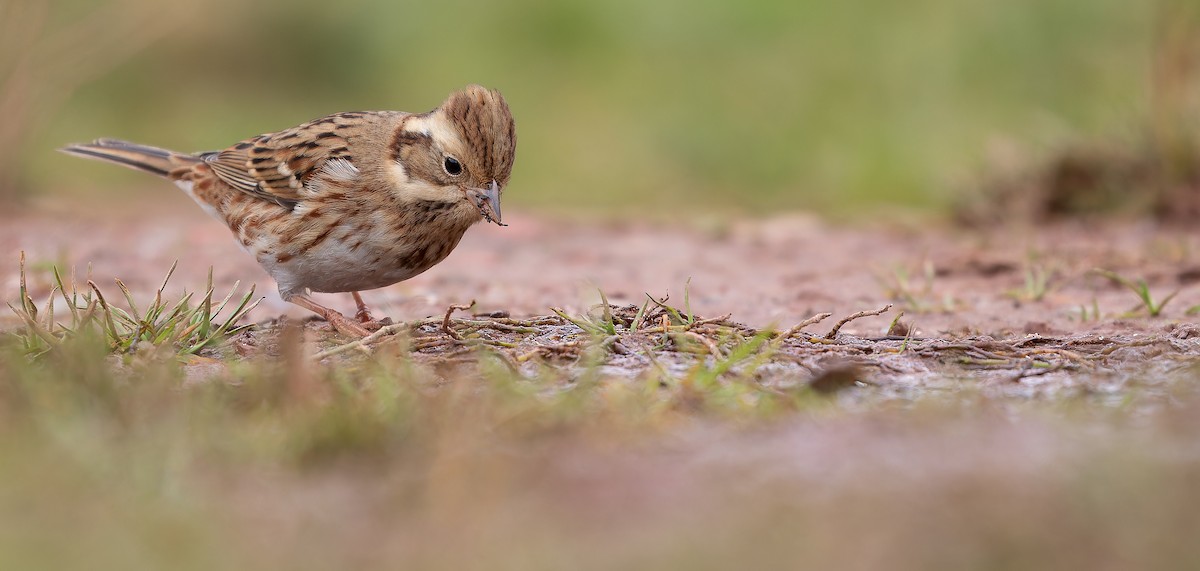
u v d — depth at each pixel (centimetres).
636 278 1516
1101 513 637
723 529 633
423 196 1104
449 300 1366
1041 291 1322
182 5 2456
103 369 840
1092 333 1112
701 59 2522
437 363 955
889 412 820
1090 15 2147
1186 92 1803
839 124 2266
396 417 773
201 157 1249
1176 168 1764
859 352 997
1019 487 671
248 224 1170
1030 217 1788
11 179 1978
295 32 3019
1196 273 1394
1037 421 793
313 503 677
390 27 3003
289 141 1148
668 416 806
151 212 2003
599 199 2203
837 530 627
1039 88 2164
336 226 1119
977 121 2119
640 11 2720
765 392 859
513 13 2819
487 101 1096
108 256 1611
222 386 846
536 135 2511
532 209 2072
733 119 2348
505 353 976
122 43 2214
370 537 636
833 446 744
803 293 1388
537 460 725
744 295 1398
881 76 2295
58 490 689
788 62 2367
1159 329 1109
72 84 2097
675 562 599
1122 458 705
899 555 600
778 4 2500
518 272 1555
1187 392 858
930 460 715
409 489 691
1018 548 604
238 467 724
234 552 621
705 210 2039
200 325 1052
